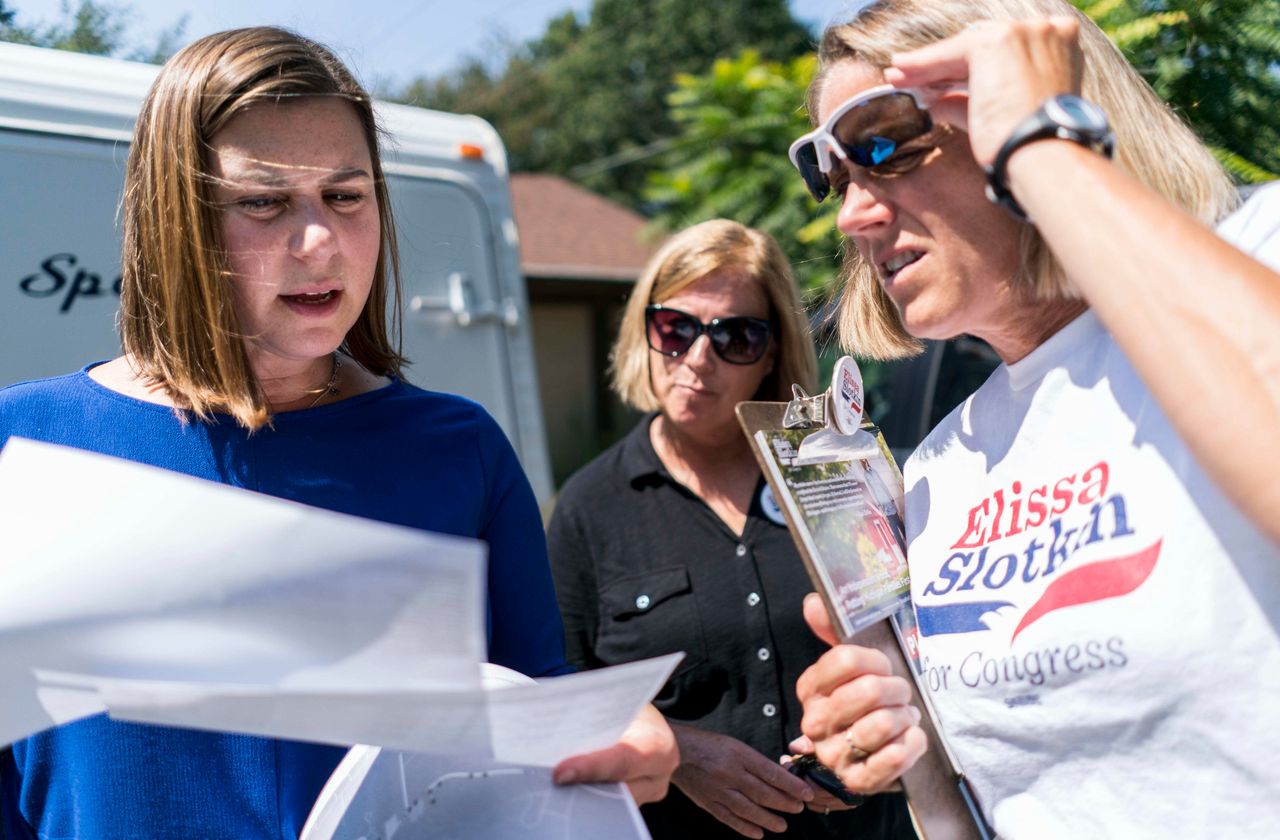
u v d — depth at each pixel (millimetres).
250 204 1232
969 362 3598
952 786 1226
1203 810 974
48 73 2938
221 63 1227
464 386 3836
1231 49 2039
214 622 878
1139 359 849
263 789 1208
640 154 18875
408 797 1089
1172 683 976
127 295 1346
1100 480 1058
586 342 15477
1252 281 821
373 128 1422
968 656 1169
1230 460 802
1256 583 938
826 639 1216
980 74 971
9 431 1284
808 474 1208
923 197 1130
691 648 2016
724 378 2156
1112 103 1084
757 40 27328
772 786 1719
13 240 2836
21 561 917
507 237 4004
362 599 854
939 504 1289
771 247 2303
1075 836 1077
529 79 30906
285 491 1312
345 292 1304
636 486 2191
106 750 1184
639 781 1145
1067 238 889
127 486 921
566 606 2166
